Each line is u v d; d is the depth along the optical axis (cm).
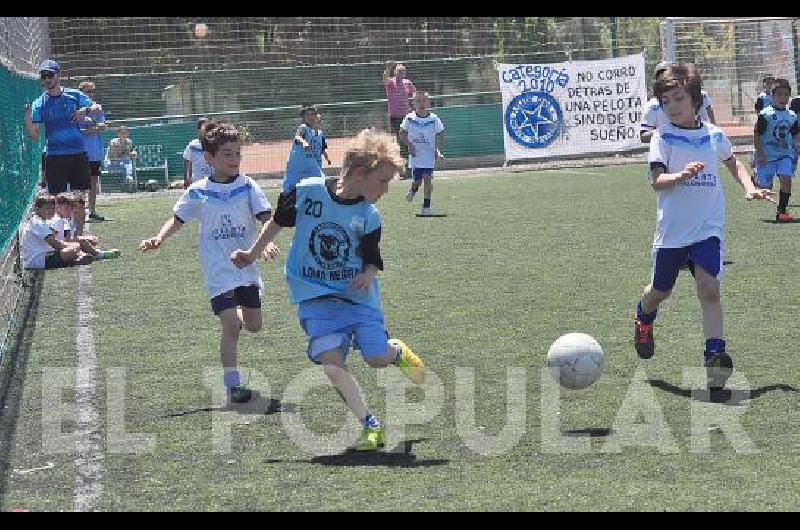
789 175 1989
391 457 785
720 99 3988
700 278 955
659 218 973
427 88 3856
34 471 778
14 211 1627
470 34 4256
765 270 1493
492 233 1975
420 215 2311
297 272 818
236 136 972
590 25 4350
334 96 3775
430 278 1520
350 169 803
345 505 692
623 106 3619
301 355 1102
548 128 3575
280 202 823
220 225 966
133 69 3819
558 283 1453
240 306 1002
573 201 2462
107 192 3219
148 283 1550
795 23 3941
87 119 2331
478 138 3697
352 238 810
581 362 885
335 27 4112
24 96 2156
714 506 673
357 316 812
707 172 959
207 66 3941
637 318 1011
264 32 4019
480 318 1247
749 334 1124
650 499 688
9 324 1302
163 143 3356
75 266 1722
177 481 748
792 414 857
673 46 3672
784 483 709
